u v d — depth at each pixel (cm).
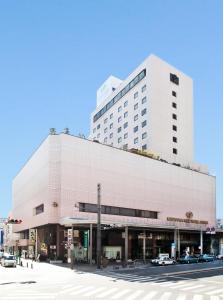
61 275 4228
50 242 6850
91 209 7106
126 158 7912
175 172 8994
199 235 9056
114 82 12788
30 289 2938
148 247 7938
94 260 6506
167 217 8506
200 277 3875
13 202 11044
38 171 7656
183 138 10506
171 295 2559
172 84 10588
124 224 6325
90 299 2366
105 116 12175
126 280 3597
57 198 6756
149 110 9894
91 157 7275
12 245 10475
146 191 8169
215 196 10138
